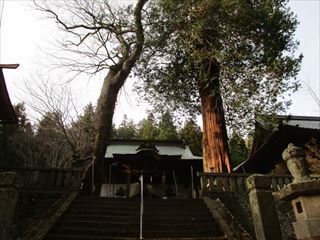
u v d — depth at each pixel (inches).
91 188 336.8
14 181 158.2
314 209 108.1
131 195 603.5
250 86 414.9
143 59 572.1
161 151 767.1
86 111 516.1
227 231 226.4
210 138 479.2
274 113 405.1
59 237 201.2
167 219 247.1
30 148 613.9
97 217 241.4
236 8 447.8
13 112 378.9
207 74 496.7
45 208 275.9
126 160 557.9
